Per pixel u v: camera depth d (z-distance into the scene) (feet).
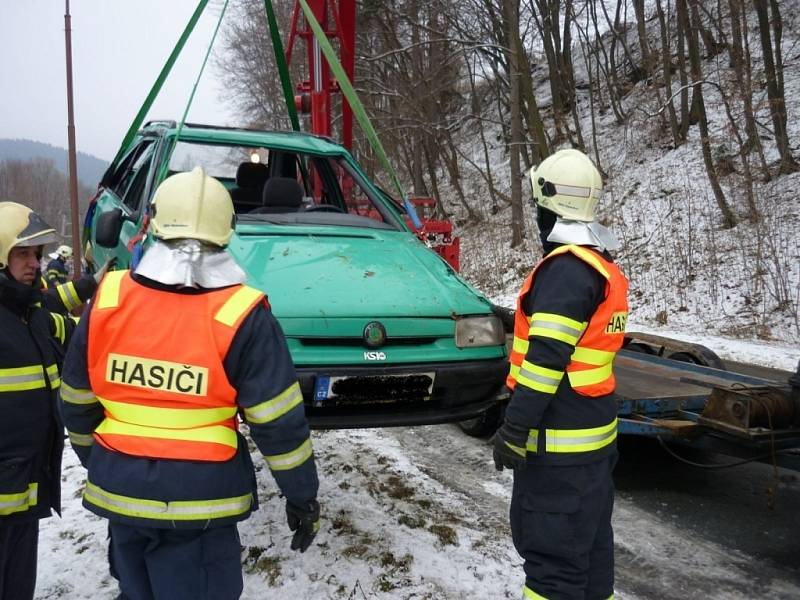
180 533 6.29
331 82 26.17
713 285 39.52
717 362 16.97
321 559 10.20
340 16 25.40
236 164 16.84
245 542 10.69
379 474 13.74
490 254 62.08
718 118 59.31
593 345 7.60
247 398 6.19
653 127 64.85
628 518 12.48
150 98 14.46
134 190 16.72
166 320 6.14
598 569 8.12
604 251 7.87
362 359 10.30
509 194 75.87
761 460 11.25
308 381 9.96
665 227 49.34
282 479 6.37
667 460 15.71
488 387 11.43
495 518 11.99
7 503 7.60
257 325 6.25
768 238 39.17
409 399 10.74
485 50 69.05
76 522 11.50
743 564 10.82
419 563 10.16
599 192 7.82
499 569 10.08
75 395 6.45
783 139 47.44
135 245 12.07
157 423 6.19
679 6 57.26
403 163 84.33
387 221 15.44
